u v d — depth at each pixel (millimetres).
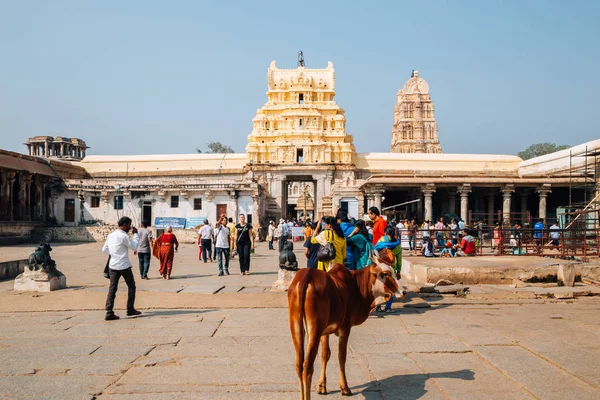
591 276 15852
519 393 6438
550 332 9633
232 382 6855
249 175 65188
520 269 15336
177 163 69188
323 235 9852
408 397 6352
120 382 6863
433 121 85062
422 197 49781
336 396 6391
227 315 11375
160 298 13594
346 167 65500
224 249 19641
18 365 7613
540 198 43031
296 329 5797
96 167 69250
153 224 50875
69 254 31078
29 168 48156
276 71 71500
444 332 9711
